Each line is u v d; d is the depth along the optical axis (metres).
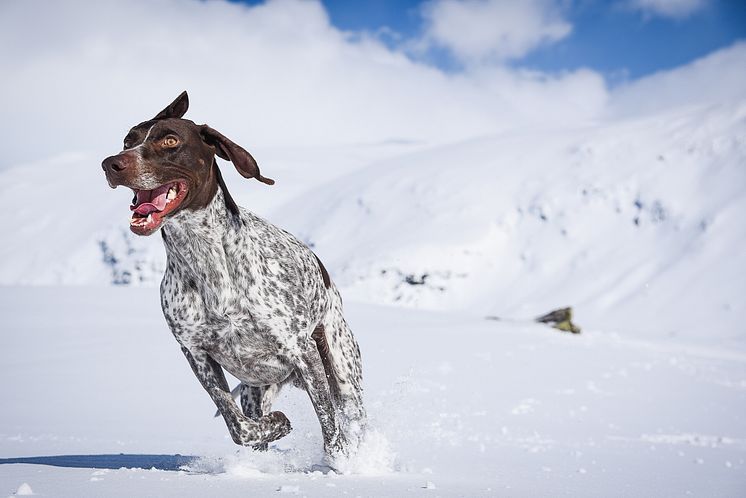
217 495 3.27
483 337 22.19
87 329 21.61
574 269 97.50
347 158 148.12
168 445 6.82
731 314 81.06
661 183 102.44
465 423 10.73
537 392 15.08
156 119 4.03
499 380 16.17
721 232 93.25
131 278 116.38
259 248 4.33
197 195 4.01
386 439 5.12
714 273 87.75
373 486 3.70
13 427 9.09
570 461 6.45
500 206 107.69
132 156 3.79
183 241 4.12
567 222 103.31
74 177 153.25
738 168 100.12
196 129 4.03
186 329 4.25
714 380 18.45
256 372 4.45
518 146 119.44
